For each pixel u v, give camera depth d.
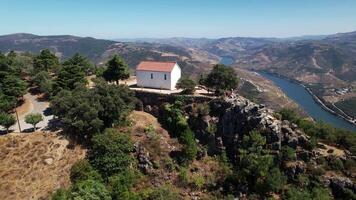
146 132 83.12
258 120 82.31
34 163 72.31
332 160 78.12
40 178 69.56
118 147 74.94
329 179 74.50
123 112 85.81
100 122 80.19
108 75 107.06
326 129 88.38
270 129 81.00
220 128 85.69
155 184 73.00
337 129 91.00
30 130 84.31
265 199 70.75
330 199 69.88
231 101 87.62
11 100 93.75
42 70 119.31
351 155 80.19
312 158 78.81
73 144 78.62
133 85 106.81
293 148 80.44
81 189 63.62
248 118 83.12
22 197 65.50
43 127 85.62
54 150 76.00
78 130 81.06
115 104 84.19
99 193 64.31
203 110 86.94
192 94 93.62
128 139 77.88
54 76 121.50
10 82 96.62
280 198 71.75
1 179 68.25
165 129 87.50
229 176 75.81
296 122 91.62
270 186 71.62
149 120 89.50
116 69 106.75
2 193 65.69
